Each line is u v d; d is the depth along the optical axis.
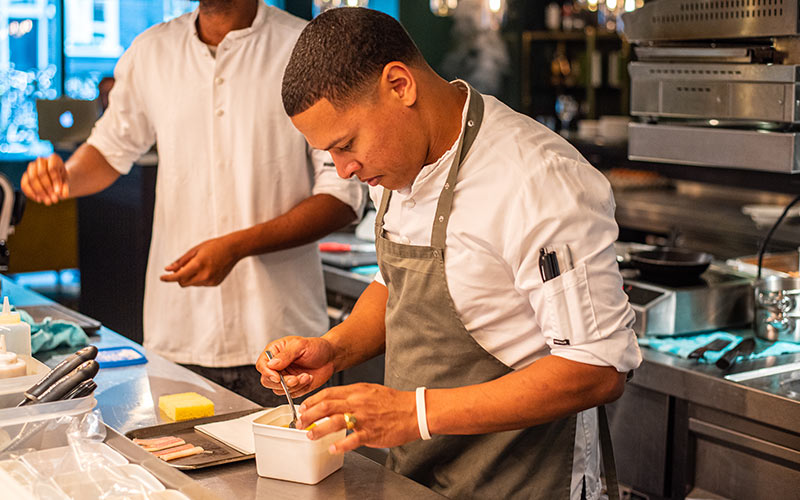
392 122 1.39
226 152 2.49
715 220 4.98
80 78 7.83
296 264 2.58
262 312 2.53
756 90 2.33
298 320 2.59
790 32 2.23
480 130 1.49
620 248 3.11
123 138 2.67
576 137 6.06
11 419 1.43
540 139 1.49
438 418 1.36
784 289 2.53
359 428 1.34
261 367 1.60
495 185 1.46
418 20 7.91
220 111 2.47
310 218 2.43
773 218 4.16
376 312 1.81
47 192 2.36
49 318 2.24
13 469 1.34
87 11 7.76
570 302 1.38
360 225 3.94
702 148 2.50
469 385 1.56
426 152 1.47
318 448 1.39
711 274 2.81
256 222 2.50
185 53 2.50
